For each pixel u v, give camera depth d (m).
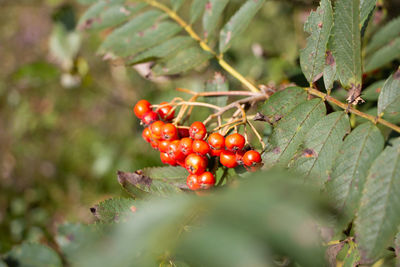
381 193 0.26
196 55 0.37
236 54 0.63
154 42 0.38
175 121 0.33
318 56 0.30
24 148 0.97
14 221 0.80
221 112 0.33
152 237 0.15
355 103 0.29
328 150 0.28
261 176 0.14
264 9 0.68
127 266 0.23
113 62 0.38
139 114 0.34
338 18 0.28
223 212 0.13
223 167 0.32
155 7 0.39
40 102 1.01
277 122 0.30
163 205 0.16
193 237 0.13
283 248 0.12
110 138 0.90
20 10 1.15
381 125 0.28
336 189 0.27
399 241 0.27
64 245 0.29
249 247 0.12
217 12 0.37
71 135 0.95
